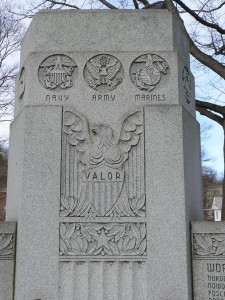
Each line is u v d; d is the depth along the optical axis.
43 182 4.78
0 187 27.56
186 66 5.59
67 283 4.60
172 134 4.90
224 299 4.64
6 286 4.76
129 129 4.94
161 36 5.25
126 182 4.82
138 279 4.62
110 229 4.71
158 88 5.08
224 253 4.74
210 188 41.41
